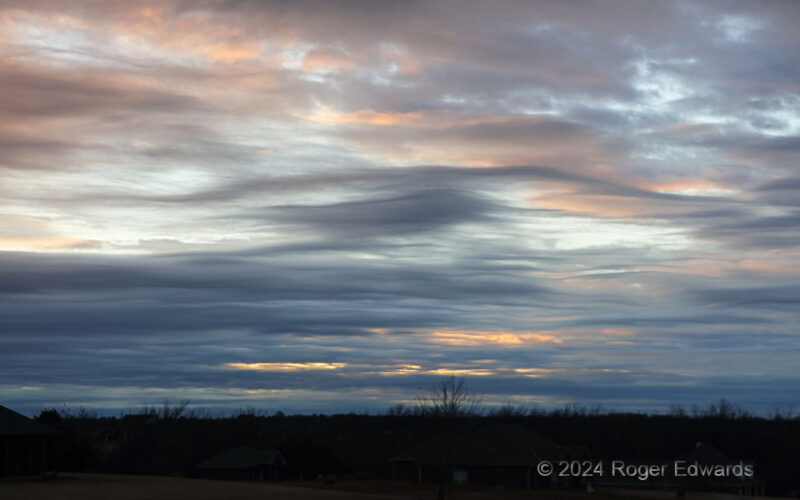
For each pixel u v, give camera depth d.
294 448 87.94
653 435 104.75
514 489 70.62
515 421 114.62
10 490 50.34
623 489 77.69
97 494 49.00
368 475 84.81
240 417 120.12
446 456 70.88
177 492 52.00
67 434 76.19
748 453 96.44
